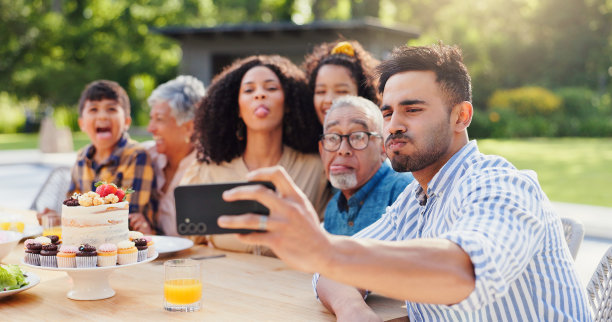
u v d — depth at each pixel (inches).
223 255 94.0
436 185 59.7
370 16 1040.2
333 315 65.4
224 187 42.8
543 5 927.7
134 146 121.5
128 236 76.3
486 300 42.8
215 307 67.8
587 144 636.7
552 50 913.5
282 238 39.3
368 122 88.5
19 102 981.2
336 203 95.3
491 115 722.8
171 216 122.3
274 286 76.4
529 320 53.7
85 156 122.6
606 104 858.8
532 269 53.6
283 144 109.6
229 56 644.7
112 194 75.0
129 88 982.4
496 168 53.9
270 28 571.8
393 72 58.0
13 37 957.2
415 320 64.1
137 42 1007.6
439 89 56.5
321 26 553.6
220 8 1117.7
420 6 1054.4
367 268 40.0
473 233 44.9
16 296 72.2
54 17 971.3
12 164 482.0
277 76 105.7
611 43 907.4
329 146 89.3
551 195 312.8
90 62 949.8
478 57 848.9
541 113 778.8
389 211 73.7
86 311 66.7
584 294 58.3
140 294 72.8
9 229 100.0
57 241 76.1
